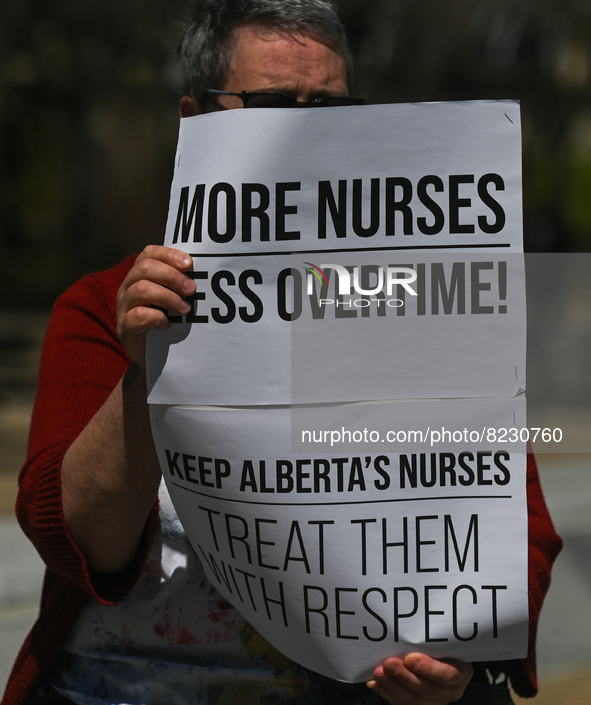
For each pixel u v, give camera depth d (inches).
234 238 100.5
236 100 125.6
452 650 103.7
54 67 757.9
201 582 115.9
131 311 101.5
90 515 109.0
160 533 117.0
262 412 100.2
